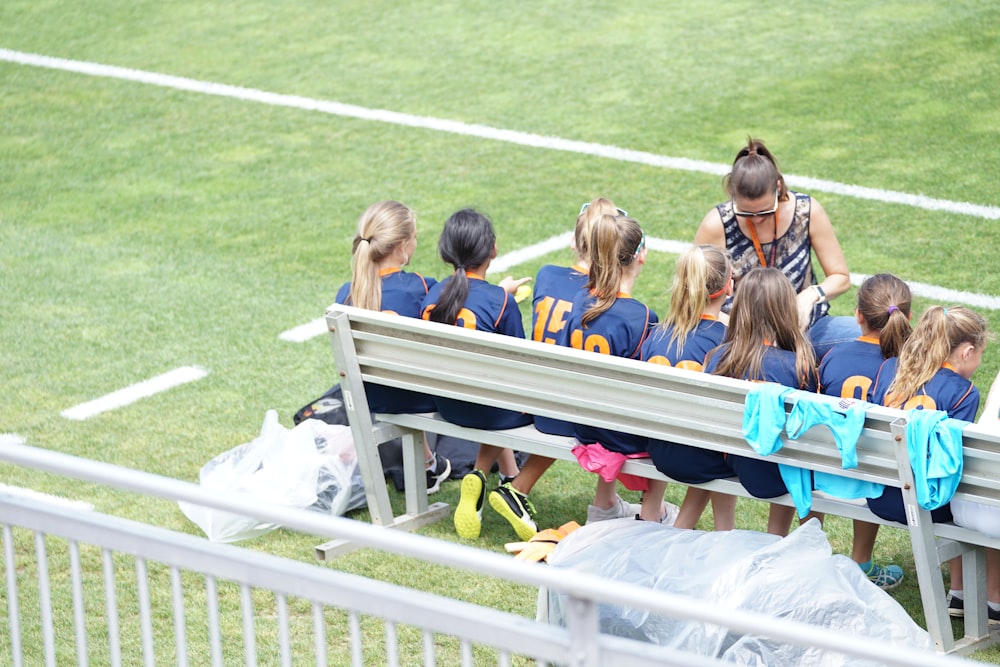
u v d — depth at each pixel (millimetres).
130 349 26594
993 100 38281
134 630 17062
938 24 45031
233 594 17828
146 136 40812
